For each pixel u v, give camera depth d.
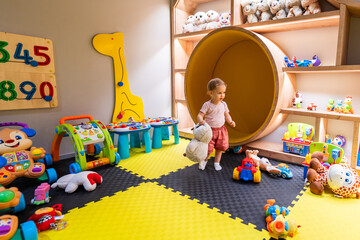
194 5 3.58
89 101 2.76
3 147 1.90
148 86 3.29
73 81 2.62
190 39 3.54
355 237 1.29
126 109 3.07
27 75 2.29
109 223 1.44
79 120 2.71
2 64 2.15
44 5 2.36
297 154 2.44
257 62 3.07
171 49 3.49
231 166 2.37
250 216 1.50
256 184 1.96
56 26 2.45
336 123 2.50
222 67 3.41
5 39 2.15
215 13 3.16
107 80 2.89
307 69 2.24
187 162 2.47
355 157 2.06
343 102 2.44
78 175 1.87
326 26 2.48
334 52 2.46
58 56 2.49
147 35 3.20
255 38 2.34
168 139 3.33
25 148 2.01
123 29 2.96
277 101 2.30
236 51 3.24
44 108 2.45
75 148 2.19
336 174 1.71
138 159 2.55
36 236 1.22
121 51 2.94
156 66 3.36
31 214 1.54
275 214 1.38
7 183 1.80
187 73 2.95
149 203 1.67
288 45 2.76
